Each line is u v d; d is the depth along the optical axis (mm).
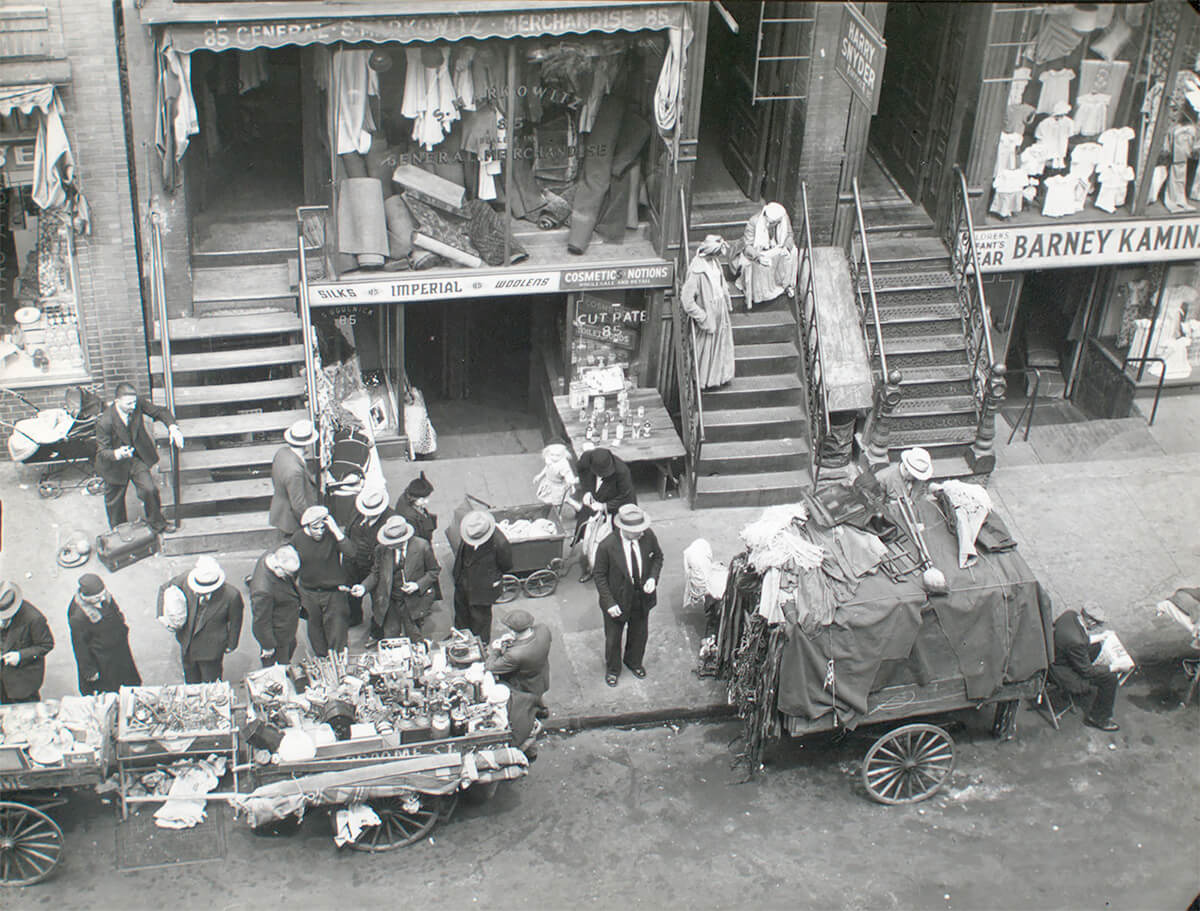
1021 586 11953
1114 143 16484
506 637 11750
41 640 11648
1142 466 16734
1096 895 11492
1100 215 16938
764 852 11742
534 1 13641
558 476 14391
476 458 16141
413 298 15367
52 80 13773
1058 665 12859
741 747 12805
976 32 15617
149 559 14305
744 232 16422
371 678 11570
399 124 15109
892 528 12125
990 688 12047
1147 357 17891
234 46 13336
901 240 16938
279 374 15938
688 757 12703
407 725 11203
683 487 15781
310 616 12570
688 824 11984
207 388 15039
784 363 16156
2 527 14547
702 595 13523
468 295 15508
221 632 11953
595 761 12594
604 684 13242
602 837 11789
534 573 14141
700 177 17719
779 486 15578
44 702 11258
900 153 17734
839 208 16266
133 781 10992
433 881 11242
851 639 11500
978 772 12727
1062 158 16578
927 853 11836
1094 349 18453
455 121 15133
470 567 12664
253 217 16391
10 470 15359
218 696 11242
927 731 12125
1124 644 14094
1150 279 17750
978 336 16453
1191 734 13258
